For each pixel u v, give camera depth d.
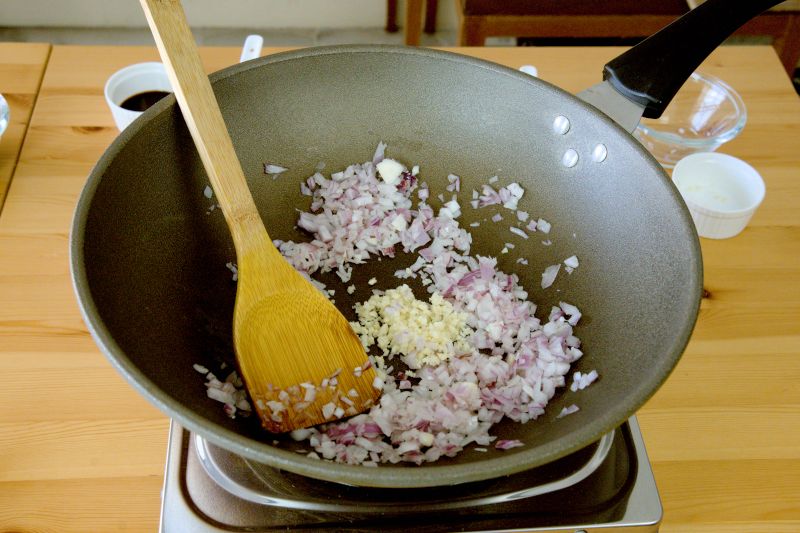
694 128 0.62
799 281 0.52
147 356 0.38
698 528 0.42
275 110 0.49
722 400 0.46
